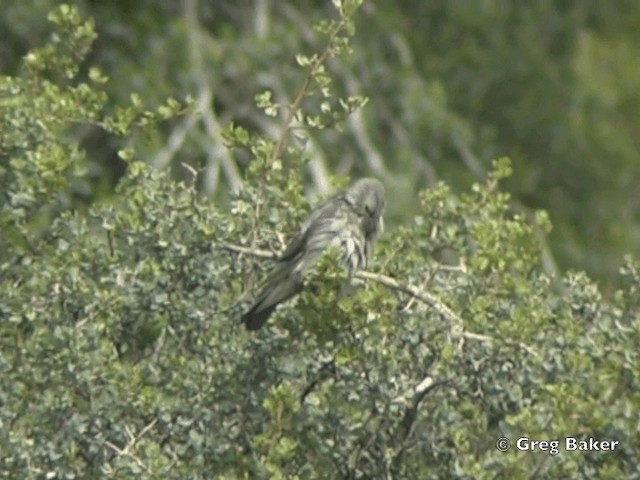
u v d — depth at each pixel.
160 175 12.02
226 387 11.32
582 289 12.16
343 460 11.30
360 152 26.31
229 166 24.88
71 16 12.95
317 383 11.55
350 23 12.54
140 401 11.00
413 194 26.38
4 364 11.20
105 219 11.95
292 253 11.77
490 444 11.48
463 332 11.45
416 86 27.67
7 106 12.27
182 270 11.79
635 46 32.44
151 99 25.80
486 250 11.97
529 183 29.75
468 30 30.14
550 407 10.91
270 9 28.48
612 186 30.42
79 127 24.66
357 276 11.98
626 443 11.11
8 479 10.72
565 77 30.86
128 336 11.84
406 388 11.20
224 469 11.04
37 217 12.89
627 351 11.46
